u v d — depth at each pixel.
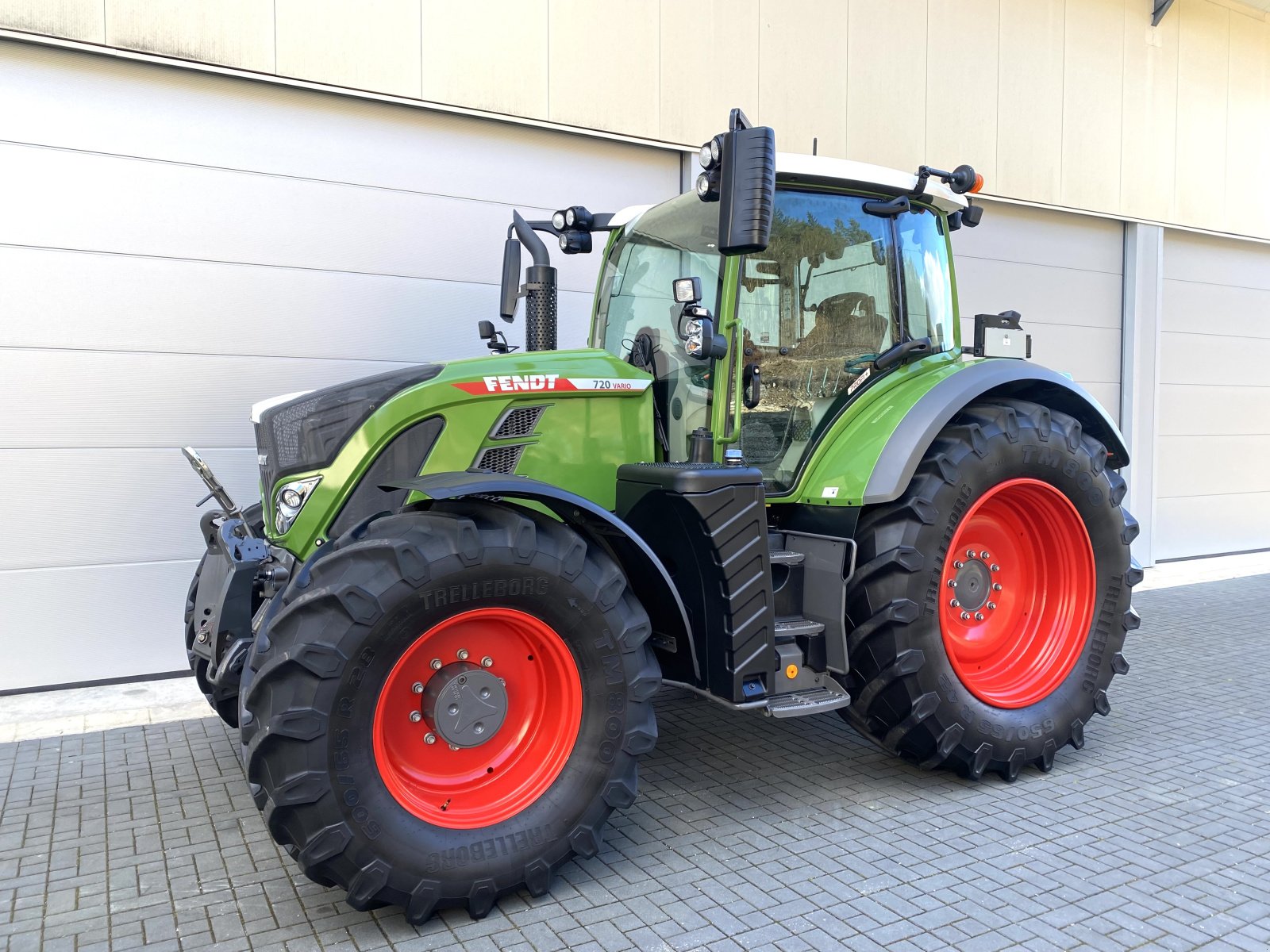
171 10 4.39
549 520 2.65
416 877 2.37
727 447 3.02
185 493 4.68
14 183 4.27
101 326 4.45
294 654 2.26
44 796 3.28
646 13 5.57
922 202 3.71
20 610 4.36
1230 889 2.56
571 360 3.07
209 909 2.50
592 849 2.61
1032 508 3.62
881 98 6.48
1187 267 8.44
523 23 5.22
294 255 4.86
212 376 4.71
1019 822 3.02
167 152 4.55
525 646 2.68
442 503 2.66
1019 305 7.54
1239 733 3.92
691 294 2.94
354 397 2.85
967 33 6.84
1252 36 8.50
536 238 3.69
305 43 4.69
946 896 2.53
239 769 3.53
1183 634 5.72
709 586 2.90
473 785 2.59
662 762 3.61
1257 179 8.70
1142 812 3.10
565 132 5.49
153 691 4.48
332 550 2.70
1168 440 8.39
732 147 2.71
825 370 3.45
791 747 3.78
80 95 4.36
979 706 3.31
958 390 3.33
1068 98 7.43
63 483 4.41
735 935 2.34
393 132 5.05
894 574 3.16
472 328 5.37
